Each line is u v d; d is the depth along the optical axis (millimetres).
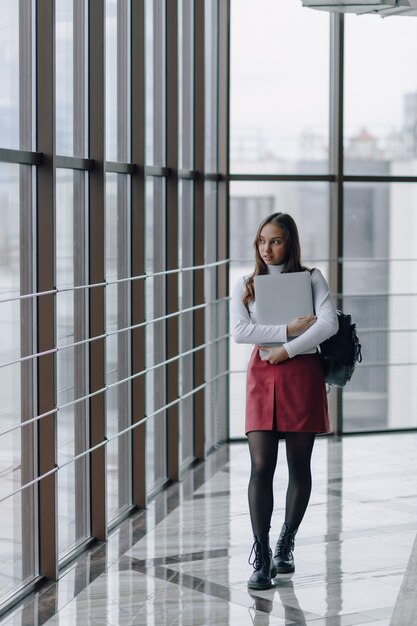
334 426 7414
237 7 7188
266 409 4230
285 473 6184
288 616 3900
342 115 7363
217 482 6020
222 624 3818
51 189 4070
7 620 3828
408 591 4172
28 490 4184
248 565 4508
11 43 3926
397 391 7570
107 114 5051
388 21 7418
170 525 5133
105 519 4832
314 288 4324
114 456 5293
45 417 4152
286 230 4312
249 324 4266
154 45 5766
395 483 5973
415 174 7566
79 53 4637
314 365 4281
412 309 7547
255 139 7297
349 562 4547
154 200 5875
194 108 6434
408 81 7488
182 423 6484
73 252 4648
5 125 3908
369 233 7559
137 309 5383
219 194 7199
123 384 5402
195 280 6531
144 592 4156
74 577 4328
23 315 4098
